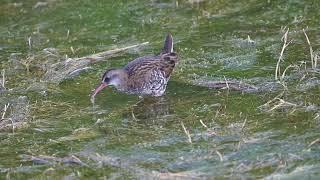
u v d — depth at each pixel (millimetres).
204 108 14242
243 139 12828
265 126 13297
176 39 17656
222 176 11781
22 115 14453
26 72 16484
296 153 12320
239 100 14414
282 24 17953
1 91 15570
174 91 15172
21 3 20438
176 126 13617
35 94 15398
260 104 14164
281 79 15031
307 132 12961
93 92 15047
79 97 15211
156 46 17359
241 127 13266
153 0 19922
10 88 15711
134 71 15133
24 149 13219
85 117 14305
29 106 14797
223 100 14484
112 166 12383
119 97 15195
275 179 11602
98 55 16906
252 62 16094
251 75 15484
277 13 18625
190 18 18812
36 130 13867
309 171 11797
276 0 19266
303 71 15297
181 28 18312
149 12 19344
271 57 16234
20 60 17078
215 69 15938
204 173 11883
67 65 16516
